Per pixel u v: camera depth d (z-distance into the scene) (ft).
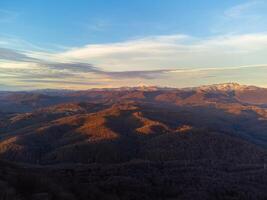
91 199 310.24
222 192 483.92
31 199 237.25
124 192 393.29
